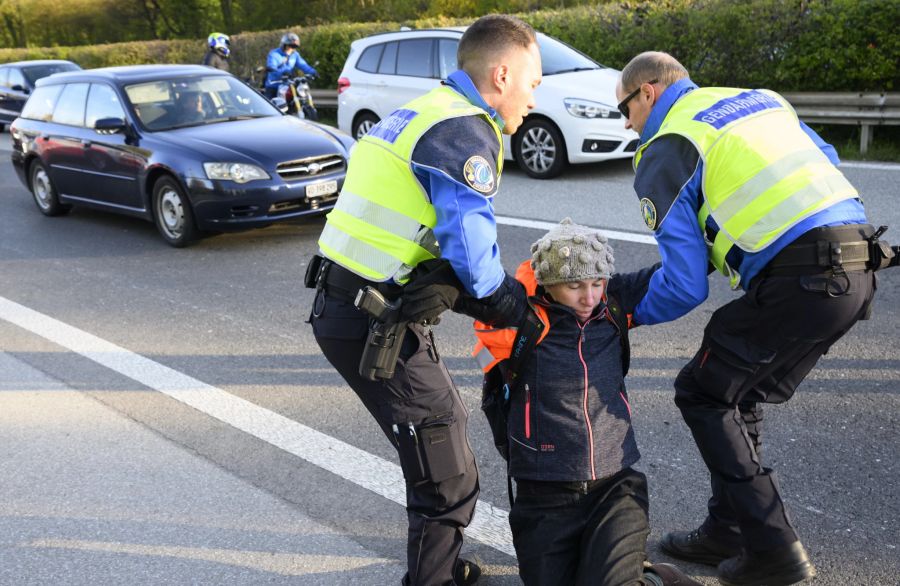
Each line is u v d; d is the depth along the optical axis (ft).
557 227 8.09
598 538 7.64
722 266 8.57
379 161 7.95
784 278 8.00
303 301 19.80
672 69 8.89
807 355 8.59
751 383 8.50
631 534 7.64
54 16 120.47
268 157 24.48
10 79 56.24
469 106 7.81
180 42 72.28
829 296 7.88
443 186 7.50
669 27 34.73
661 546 10.01
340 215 8.31
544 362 7.97
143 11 118.62
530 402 8.01
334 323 8.36
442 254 7.64
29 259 25.16
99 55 76.33
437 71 34.45
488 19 8.00
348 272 8.26
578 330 8.05
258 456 12.78
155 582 9.97
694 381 8.74
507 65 7.91
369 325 8.19
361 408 14.23
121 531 11.02
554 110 29.58
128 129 26.61
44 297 21.35
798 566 8.32
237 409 14.40
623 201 26.48
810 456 11.69
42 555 10.59
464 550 10.23
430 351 8.40
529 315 7.94
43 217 30.86
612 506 7.79
